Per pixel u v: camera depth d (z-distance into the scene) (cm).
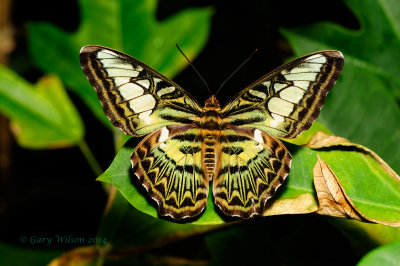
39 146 55
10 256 54
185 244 54
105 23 56
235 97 49
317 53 48
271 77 48
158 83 49
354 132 50
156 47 56
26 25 56
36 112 56
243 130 49
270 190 47
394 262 42
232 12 58
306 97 48
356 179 47
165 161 48
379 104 50
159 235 48
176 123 49
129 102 48
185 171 48
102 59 48
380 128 50
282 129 48
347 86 50
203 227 47
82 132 56
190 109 50
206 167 48
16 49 62
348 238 46
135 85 48
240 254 50
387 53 52
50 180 62
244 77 58
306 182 47
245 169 48
